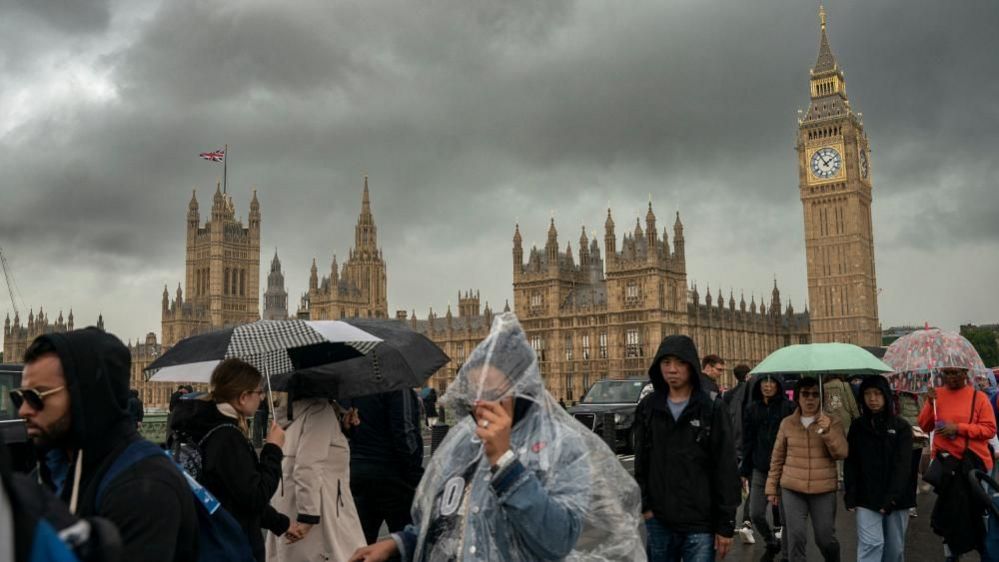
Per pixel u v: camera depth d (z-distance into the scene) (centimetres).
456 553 489
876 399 1098
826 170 14650
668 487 876
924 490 2242
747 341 13012
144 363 17238
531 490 449
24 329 18700
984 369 1244
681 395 904
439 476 526
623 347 10644
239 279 18288
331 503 935
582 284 12050
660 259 10569
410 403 1094
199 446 714
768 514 1984
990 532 1034
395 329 1127
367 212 16250
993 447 1429
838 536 1647
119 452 441
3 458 238
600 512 497
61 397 436
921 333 1302
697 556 865
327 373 947
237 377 735
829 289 14450
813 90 15088
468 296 13900
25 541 237
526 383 473
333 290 14725
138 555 413
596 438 524
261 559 726
